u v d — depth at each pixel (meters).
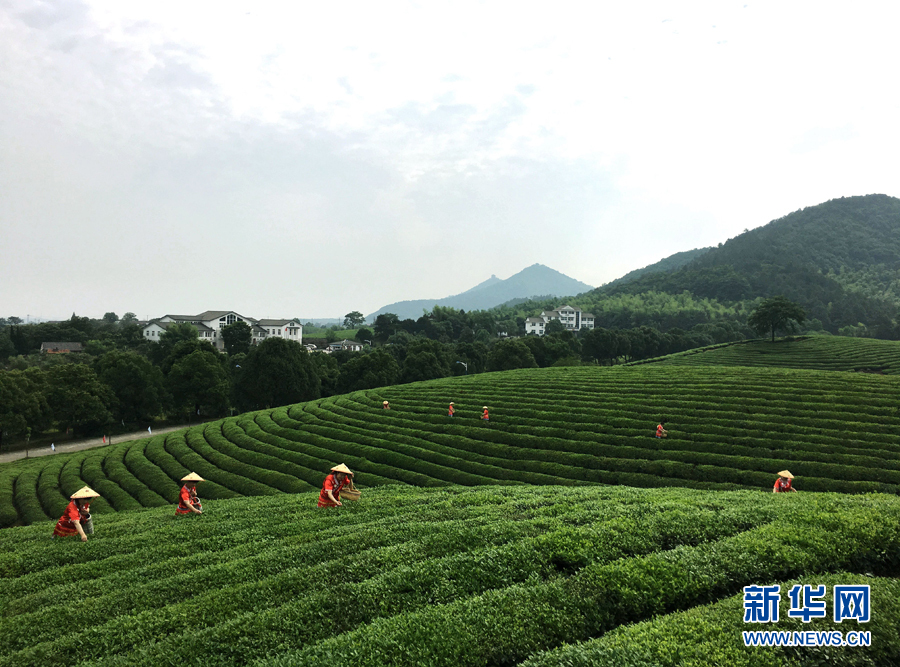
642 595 10.79
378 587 11.70
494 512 18.98
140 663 9.25
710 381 57.41
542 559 12.77
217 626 10.40
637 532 14.44
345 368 97.31
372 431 50.72
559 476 36.75
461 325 188.00
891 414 41.75
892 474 31.30
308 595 11.70
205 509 24.73
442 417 52.81
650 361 107.06
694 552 12.53
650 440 40.34
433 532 16.09
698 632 8.98
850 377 54.69
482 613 9.92
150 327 150.62
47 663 9.79
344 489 23.36
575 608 10.26
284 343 88.44
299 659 8.70
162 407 83.69
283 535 18.20
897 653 8.52
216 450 51.19
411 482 38.00
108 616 11.95
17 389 64.81
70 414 70.06
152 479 43.84
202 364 85.88
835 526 14.02
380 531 16.50
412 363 101.00
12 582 14.79
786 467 33.88
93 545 18.02
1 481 45.03
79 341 139.38
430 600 11.20
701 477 34.38
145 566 15.40
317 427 54.06
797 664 8.14
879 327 158.50
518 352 102.62
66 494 40.94
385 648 8.82
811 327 169.12
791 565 12.02
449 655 8.70
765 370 62.34
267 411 70.88
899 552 13.03
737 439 38.88
